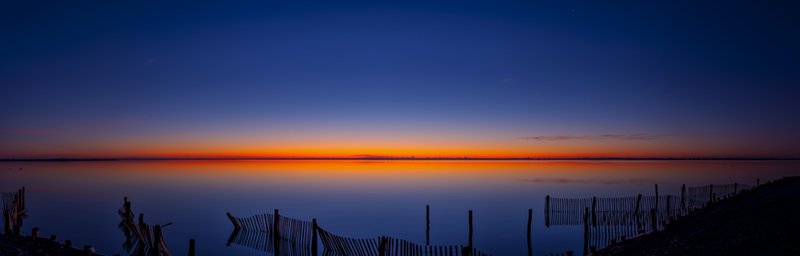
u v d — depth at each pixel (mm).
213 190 60594
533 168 158375
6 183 69688
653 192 56625
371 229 32625
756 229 16203
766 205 20031
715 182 71500
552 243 27469
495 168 161000
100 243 25672
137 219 34938
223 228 31609
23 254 14344
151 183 72000
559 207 40625
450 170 139125
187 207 42688
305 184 73000
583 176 95875
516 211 41250
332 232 31359
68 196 51031
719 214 20422
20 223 30219
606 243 26984
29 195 51844
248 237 28297
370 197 52969
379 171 131000
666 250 15852
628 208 38844
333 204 46375
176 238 28281
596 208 38875
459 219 36938
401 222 35656
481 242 28031
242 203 46375
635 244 17469
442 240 28781
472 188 65688
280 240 25969
